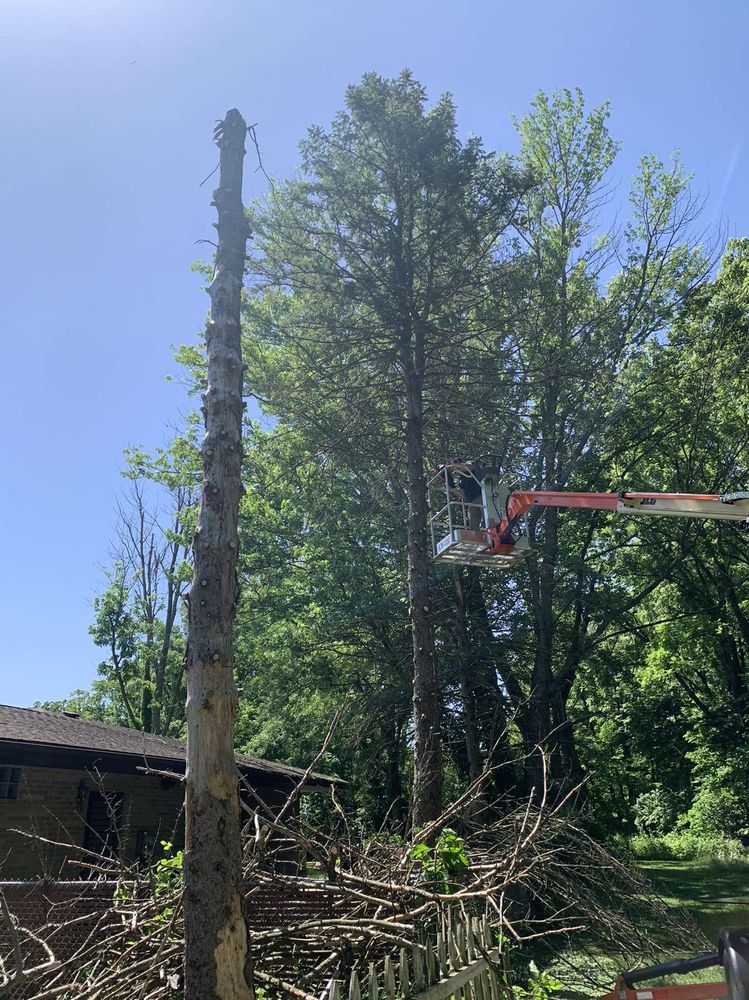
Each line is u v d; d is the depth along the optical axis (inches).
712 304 844.0
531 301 692.1
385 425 667.4
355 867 248.2
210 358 189.9
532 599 799.7
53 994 178.2
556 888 307.9
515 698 793.6
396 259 587.2
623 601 850.1
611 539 879.1
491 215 603.5
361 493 785.6
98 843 488.7
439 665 733.3
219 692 158.7
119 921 222.7
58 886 230.5
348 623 803.4
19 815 439.2
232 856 150.3
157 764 506.3
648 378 813.2
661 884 778.8
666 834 1416.1
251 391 651.5
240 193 207.3
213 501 174.6
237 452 182.1
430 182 580.7
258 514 891.4
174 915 199.2
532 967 292.8
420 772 479.5
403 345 583.5
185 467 1060.5
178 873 252.1
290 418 653.3
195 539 172.2
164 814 562.9
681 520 824.9
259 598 869.2
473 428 601.3
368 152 597.0
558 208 853.2
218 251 202.1
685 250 847.1
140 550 1338.6
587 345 768.9
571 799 660.1
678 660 1171.3
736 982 148.1
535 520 781.9
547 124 862.5
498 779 791.1
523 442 706.8
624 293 831.1
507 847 310.0
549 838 315.6
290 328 606.9
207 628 162.7
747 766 1063.6
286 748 975.6
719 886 732.7
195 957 143.9
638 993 170.4
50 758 447.5
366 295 576.7
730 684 1150.3
